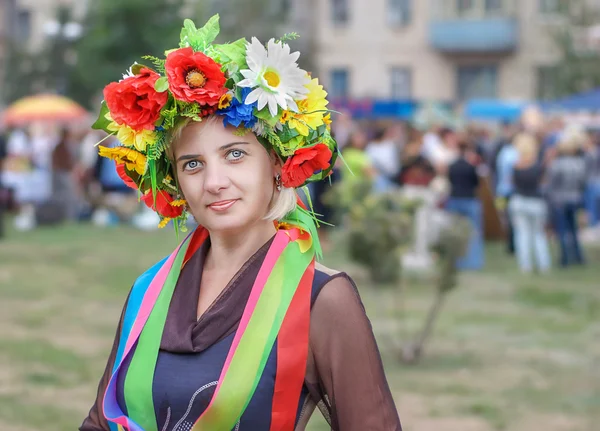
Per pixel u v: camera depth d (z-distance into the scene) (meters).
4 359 7.87
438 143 16.53
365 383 2.26
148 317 2.36
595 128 23.69
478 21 39.16
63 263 13.41
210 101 2.26
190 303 2.34
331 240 14.56
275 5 29.09
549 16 39.31
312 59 34.44
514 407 6.86
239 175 2.31
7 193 20.33
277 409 2.21
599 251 16.00
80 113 22.72
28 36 42.12
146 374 2.29
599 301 11.24
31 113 22.11
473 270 13.80
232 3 28.05
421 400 7.01
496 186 18.66
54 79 32.56
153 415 2.27
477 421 6.51
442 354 8.49
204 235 2.48
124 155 2.42
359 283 12.00
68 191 18.75
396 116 28.73
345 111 28.80
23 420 6.20
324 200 11.84
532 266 14.21
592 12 33.53
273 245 2.34
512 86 39.53
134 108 2.33
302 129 2.34
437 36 39.44
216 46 2.36
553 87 34.69
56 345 8.41
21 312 9.92
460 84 40.03
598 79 32.97
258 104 2.28
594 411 6.79
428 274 12.52
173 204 2.50
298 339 2.24
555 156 14.39
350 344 2.26
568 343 8.98
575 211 14.45
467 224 8.30
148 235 17.00
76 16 31.83
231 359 2.22
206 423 2.20
